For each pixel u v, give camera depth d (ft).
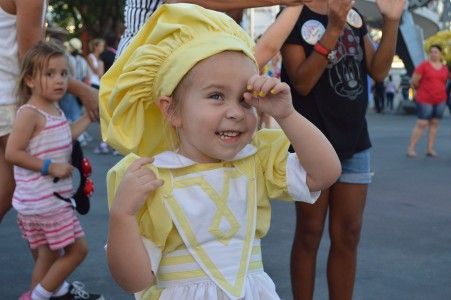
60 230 12.85
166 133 7.99
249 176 7.91
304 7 11.67
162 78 7.58
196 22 7.58
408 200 25.04
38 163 12.56
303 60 11.51
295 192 7.87
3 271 16.34
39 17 12.54
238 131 7.48
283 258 17.43
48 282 12.93
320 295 14.71
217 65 7.36
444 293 15.03
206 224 7.63
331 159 7.66
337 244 12.10
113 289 15.08
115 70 7.97
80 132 13.48
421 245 18.76
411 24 59.72
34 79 12.65
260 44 10.00
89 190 13.19
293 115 7.50
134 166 7.30
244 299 7.59
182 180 7.72
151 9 10.73
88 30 86.33
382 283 15.58
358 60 11.91
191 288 7.57
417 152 39.88
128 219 7.16
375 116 71.51
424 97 37.40
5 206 13.38
